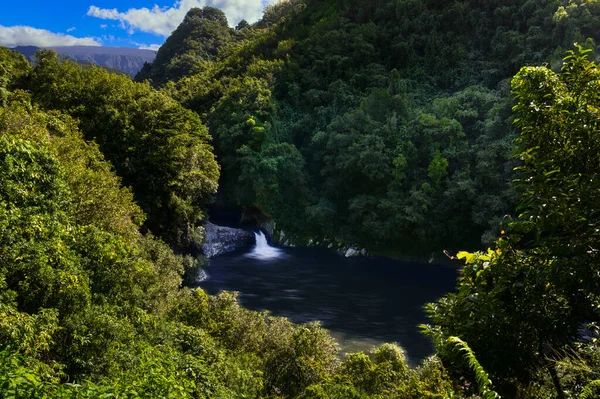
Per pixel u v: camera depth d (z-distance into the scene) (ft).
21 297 39.68
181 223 137.18
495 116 158.20
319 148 203.62
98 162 97.91
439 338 18.83
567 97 17.16
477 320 17.47
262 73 244.22
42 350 35.63
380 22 261.03
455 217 157.69
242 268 143.43
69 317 40.42
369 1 272.92
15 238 40.96
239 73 284.61
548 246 16.74
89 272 49.34
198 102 258.98
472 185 150.30
